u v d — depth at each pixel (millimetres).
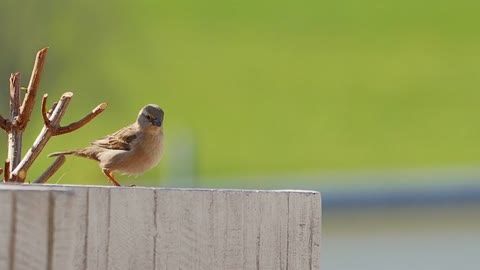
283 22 38844
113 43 23125
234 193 4730
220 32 37406
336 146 29125
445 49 36125
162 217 4594
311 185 19031
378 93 32719
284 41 37531
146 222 4566
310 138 30109
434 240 13328
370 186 13688
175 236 4613
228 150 29828
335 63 35438
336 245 13398
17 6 20469
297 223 4836
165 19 37031
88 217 4477
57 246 3596
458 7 40000
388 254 13367
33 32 20719
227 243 4711
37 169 17031
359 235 13422
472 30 37812
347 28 38594
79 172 10930
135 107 25406
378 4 40344
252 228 4754
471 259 13266
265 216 4781
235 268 4723
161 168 18469
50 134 5465
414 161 26875
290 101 32562
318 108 31734
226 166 28844
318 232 4855
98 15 22297
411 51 36312
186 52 35094
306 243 4840
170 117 31625
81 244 4457
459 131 28922
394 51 36344
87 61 22203
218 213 4699
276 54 36250
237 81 34219
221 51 36062
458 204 13289
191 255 4637
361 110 31312
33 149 5410
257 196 4773
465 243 13305
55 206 3602
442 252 13320
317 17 39469
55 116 5504
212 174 28344
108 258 4496
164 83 32531
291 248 4816
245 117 31906
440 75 33781
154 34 34938
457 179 13875
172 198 4617
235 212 4727
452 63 34750
